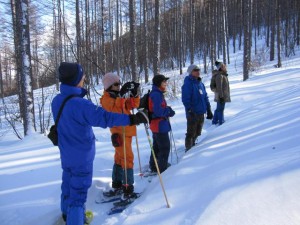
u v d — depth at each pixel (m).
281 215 2.41
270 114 5.91
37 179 4.93
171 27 38.44
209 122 9.16
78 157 3.30
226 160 3.97
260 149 3.91
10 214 3.93
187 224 2.73
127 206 4.03
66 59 25.77
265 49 35.59
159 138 5.16
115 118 3.23
